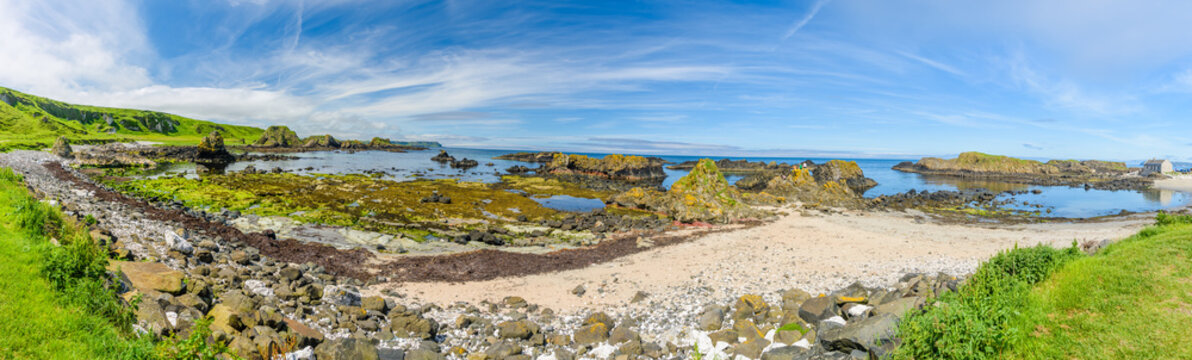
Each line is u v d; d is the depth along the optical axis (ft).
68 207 80.28
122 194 153.99
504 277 86.63
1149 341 32.81
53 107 584.40
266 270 72.33
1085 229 138.72
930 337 33.55
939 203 209.77
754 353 43.73
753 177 305.94
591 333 53.11
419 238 116.67
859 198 209.15
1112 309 37.37
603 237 124.67
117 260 52.75
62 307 34.88
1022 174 462.19
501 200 186.91
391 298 70.54
